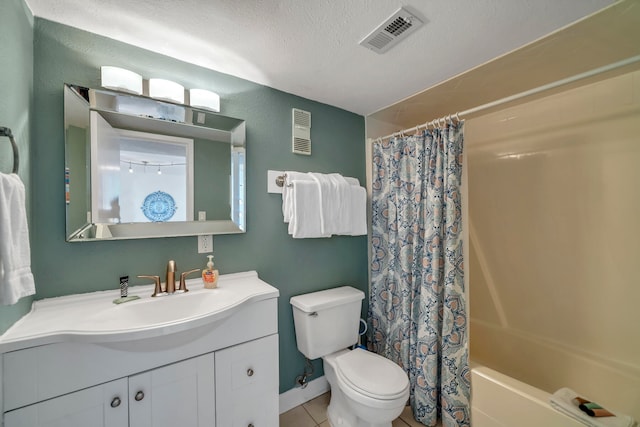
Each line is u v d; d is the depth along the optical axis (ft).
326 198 5.59
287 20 3.63
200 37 3.99
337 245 6.66
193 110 4.61
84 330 2.84
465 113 5.09
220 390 3.80
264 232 5.50
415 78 5.24
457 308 5.05
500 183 6.84
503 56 4.47
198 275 4.75
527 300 6.34
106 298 3.89
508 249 6.69
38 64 3.52
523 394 4.27
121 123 4.04
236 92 5.15
